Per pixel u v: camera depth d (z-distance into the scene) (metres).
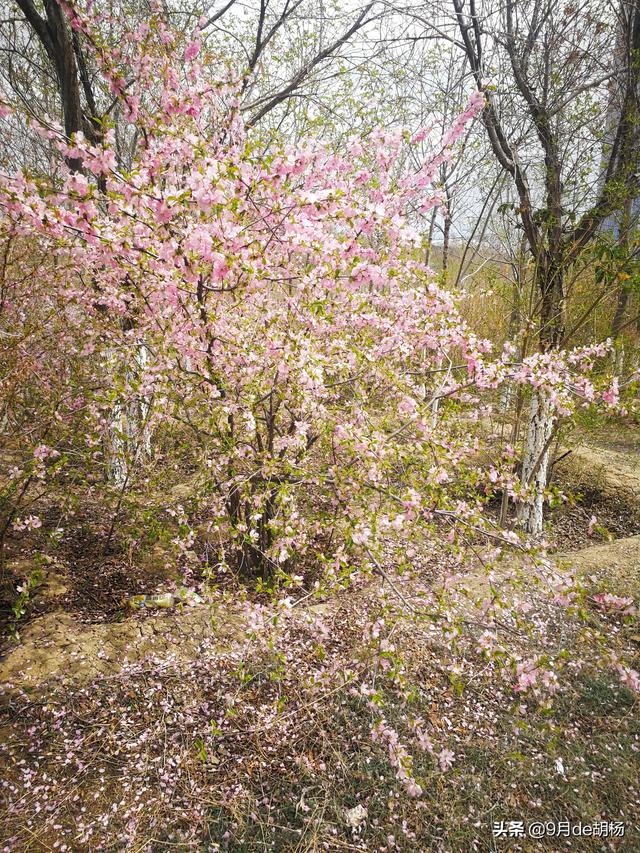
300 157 2.63
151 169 2.92
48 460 3.79
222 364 3.00
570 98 5.12
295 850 2.34
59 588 4.03
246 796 2.55
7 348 3.30
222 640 3.51
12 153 6.39
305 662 3.36
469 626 3.68
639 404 3.10
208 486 3.35
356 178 3.07
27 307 4.01
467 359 3.13
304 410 3.17
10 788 2.48
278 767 2.71
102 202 3.31
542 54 5.31
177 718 2.92
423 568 4.31
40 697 2.95
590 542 5.74
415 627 3.53
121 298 3.40
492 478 2.92
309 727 2.92
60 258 3.93
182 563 4.36
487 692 3.25
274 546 2.77
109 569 4.39
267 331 2.76
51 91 6.27
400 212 3.46
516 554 3.05
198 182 2.32
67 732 2.79
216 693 3.10
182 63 3.85
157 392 3.36
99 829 2.36
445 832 2.46
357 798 2.59
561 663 2.38
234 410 3.09
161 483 4.17
